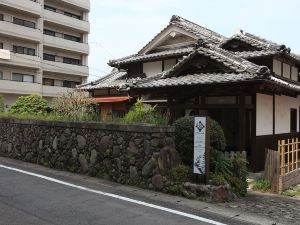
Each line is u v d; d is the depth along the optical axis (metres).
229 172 7.54
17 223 5.02
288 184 8.91
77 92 16.75
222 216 5.83
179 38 18.83
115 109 20.38
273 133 12.70
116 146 8.37
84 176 8.88
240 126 10.91
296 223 5.72
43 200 6.34
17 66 33.12
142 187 7.67
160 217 5.57
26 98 19.12
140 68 19.95
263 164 11.75
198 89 11.59
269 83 10.20
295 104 15.14
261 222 5.64
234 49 14.97
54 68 36.62
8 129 12.40
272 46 13.38
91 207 6.00
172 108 12.59
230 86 10.63
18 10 32.91
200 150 7.02
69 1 38.19
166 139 7.57
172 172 7.29
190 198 6.88
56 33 38.03
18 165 10.34
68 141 9.76
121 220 5.33
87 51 40.34
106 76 23.44
